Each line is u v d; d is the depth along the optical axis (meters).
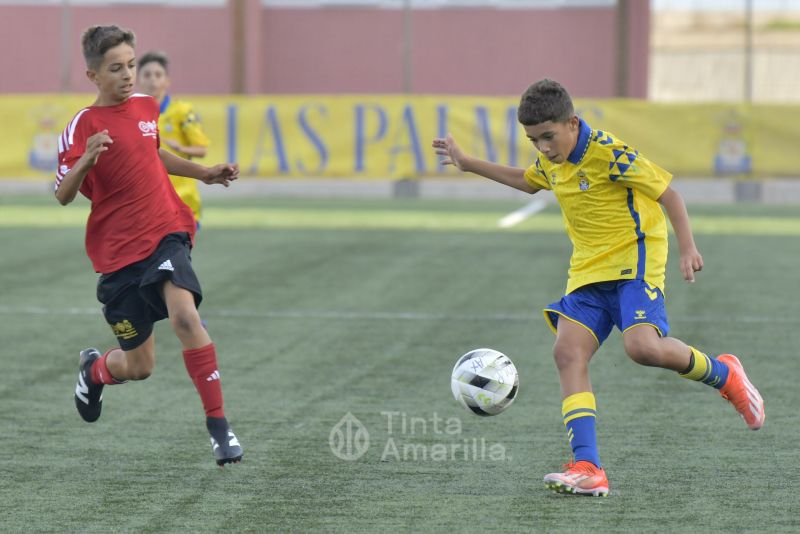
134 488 17.58
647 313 17.30
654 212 17.70
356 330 31.20
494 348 28.89
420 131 68.81
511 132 68.25
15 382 25.02
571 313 17.75
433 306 34.94
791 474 18.34
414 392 24.20
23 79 86.06
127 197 18.50
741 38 92.31
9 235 51.62
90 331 30.88
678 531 15.55
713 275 41.16
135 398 23.64
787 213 64.00
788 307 34.75
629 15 79.56
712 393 24.11
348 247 48.53
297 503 16.83
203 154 33.72
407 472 18.50
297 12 86.62
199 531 15.59
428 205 68.00
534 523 15.90
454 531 15.55
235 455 17.78
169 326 31.77
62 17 83.31
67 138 18.38
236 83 79.06
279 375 25.84
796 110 67.12
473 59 86.38
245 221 58.25
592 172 17.31
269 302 35.53
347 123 68.88
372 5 86.38
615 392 24.20
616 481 17.94
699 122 67.56
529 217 61.28
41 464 18.91
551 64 85.69
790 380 25.36
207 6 86.31
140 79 33.53
